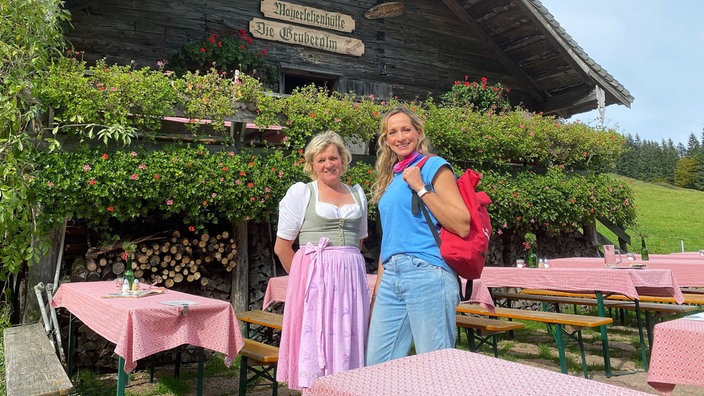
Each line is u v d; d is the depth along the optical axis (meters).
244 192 5.99
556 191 8.55
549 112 11.91
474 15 11.08
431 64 11.05
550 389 1.03
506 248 8.88
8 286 5.87
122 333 3.28
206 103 5.94
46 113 5.41
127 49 8.28
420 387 1.06
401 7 10.68
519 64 11.81
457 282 2.37
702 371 2.03
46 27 5.68
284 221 3.10
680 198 34.88
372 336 2.48
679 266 5.66
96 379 5.18
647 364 5.18
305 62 9.69
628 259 6.54
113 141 5.66
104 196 5.27
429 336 2.28
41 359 3.54
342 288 2.91
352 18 10.25
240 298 6.30
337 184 3.20
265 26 9.28
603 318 4.64
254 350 3.95
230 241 6.34
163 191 5.59
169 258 5.91
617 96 10.34
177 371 5.23
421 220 2.40
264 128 6.29
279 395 4.53
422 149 2.60
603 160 9.52
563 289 5.39
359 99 10.11
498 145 8.20
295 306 2.94
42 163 5.13
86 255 5.48
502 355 5.83
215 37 8.70
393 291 2.43
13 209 4.82
